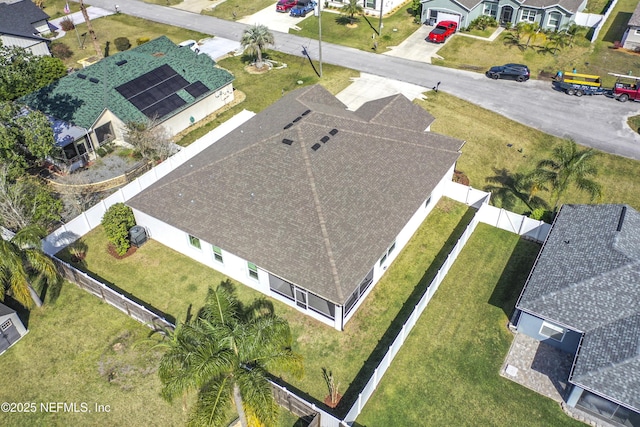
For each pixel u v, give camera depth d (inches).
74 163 1441.9
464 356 919.7
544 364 902.4
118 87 1557.6
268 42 1936.5
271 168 1098.1
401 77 1905.8
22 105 1515.7
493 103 1722.4
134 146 1451.8
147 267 1130.0
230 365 650.8
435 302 1025.5
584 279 910.4
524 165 1435.8
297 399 786.2
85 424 824.9
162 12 2591.0
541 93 1774.1
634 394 741.9
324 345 941.2
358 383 875.4
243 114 1584.6
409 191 1109.1
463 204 1288.1
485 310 1007.0
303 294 960.9
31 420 832.3
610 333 826.2
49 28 2363.4
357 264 938.7
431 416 828.0
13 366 919.7
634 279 885.2
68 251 1173.7
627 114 1638.8
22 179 1369.3
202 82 1680.6
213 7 2630.4
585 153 1102.4
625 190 1330.0
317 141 1132.5
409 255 1139.3
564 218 1090.7
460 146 1262.3
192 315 1010.7
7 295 1052.5
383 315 1000.2
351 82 1883.6
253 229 1011.9
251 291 1061.1
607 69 1913.1
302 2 2488.9
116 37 2326.5
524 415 826.8
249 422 737.6
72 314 1017.5
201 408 630.5
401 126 1343.5
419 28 2315.5
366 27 2342.5
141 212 1134.4
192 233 1045.2
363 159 1133.7
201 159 1230.9
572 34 2059.5
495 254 1133.7
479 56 2037.4
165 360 665.6
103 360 925.8
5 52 1567.4
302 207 1015.6
